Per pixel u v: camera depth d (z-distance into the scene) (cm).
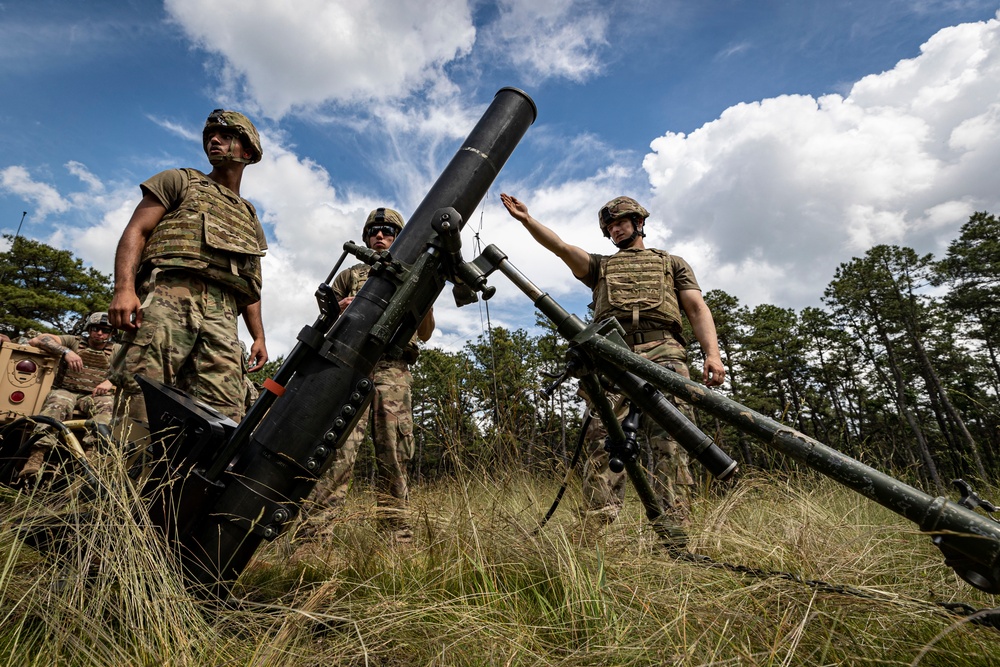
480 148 222
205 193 283
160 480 172
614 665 134
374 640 147
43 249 2814
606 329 180
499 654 141
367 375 192
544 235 356
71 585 148
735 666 127
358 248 197
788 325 3956
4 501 180
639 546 207
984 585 106
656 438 308
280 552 247
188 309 268
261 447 177
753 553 202
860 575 183
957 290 3475
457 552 208
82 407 550
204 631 147
